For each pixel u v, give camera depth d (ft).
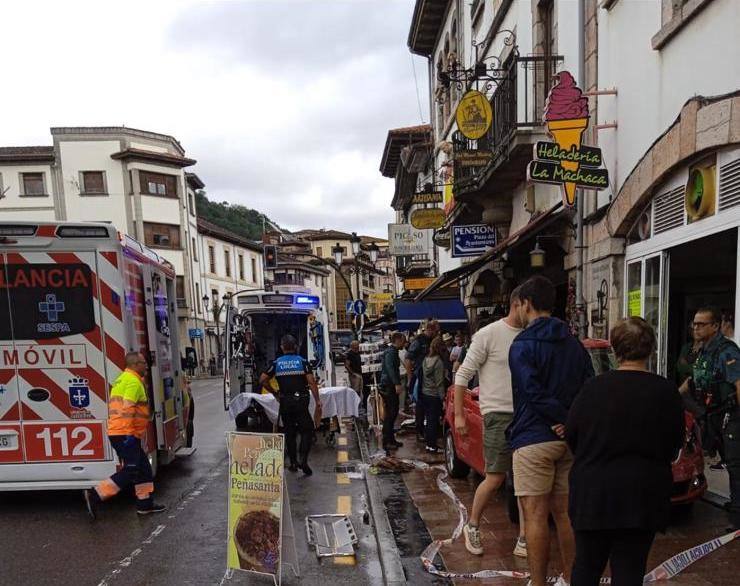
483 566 13.07
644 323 8.72
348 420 40.93
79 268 19.08
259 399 30.94
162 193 122.01
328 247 229.86
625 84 22.48
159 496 20.92
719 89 17.01
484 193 39.27
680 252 21.74
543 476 10.68
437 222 50.19
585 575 8.52
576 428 8.59
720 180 17.35
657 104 20.27
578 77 26.22
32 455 19.03
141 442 18.89
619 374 8.50
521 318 11.82
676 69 19.08
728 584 11.64
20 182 116.37
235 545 13.05
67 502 20.20
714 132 16.76
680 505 15.37
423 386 26.50
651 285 21.52
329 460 26.99
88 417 19.12
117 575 13.87
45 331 18.99
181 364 27.35
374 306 230.48
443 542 14.52
